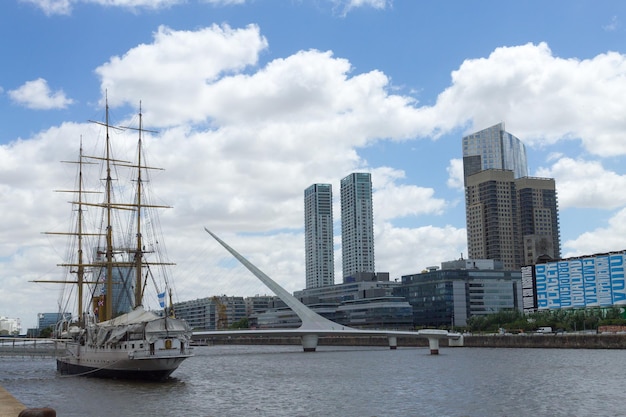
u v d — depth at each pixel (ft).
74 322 429.79
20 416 84.23
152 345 297.94
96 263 436.76
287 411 207.92
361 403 224.12
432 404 218.59
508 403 218.18
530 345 617.21
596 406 208.95
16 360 563.07
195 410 211.41
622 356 437.58
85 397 246.27
